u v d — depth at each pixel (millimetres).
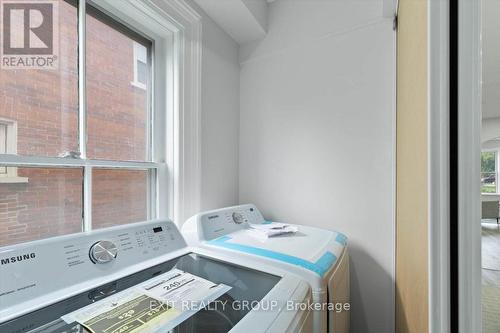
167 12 1349
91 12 1172
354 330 1560
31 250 696
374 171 1533
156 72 1452
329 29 1684
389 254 1479
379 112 1521
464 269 451
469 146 451
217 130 1776
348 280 1351
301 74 1788
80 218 1117
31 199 960
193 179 1533
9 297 615
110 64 1253
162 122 1479
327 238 1280
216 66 1771
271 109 1903
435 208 476
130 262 885
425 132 583
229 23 1772
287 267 910
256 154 1961
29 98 969
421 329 695
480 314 444
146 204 1411
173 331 579
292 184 1812
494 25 878
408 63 911
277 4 1886
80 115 1118
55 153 1034
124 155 1312
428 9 489
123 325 580
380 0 1522
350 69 1618
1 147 885
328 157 1683
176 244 1079
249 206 1688
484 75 960
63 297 687
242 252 1036
